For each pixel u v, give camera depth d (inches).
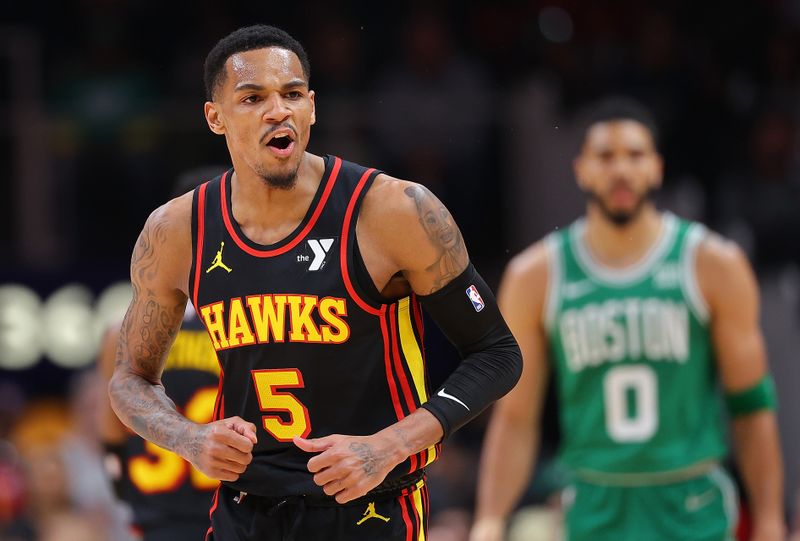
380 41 1348.4
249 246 417.4
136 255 442.3
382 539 427.5
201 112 1187.9
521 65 1400.1
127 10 1307.8
